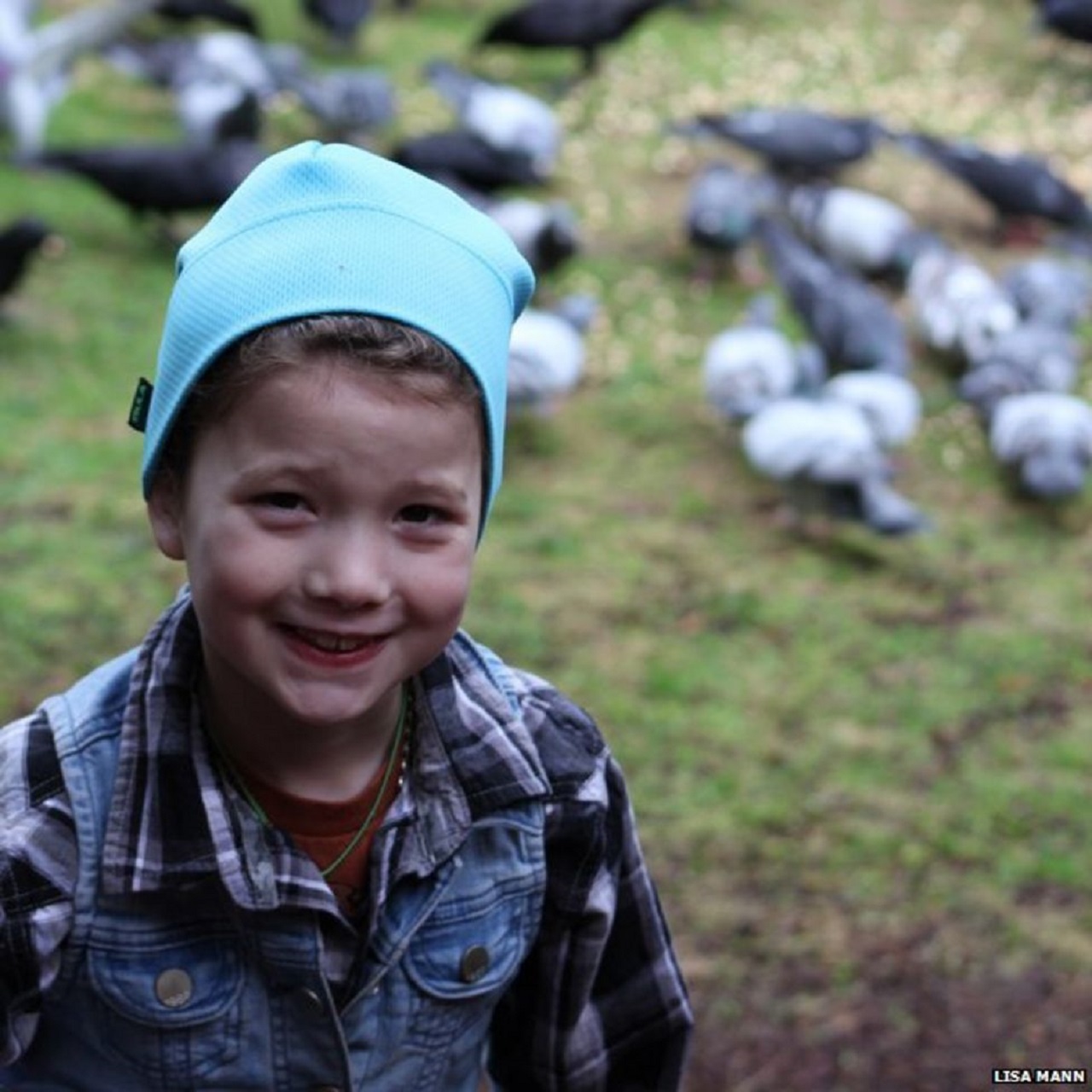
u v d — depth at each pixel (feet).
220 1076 4.02
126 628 13.91
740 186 22.38
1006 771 12.94
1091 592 15.93
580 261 23.15
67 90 27.84
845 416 16.35
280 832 3.97
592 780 4.37
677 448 18.33
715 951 10.87
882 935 11.09
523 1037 4.66
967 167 25.20
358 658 3.68
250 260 3.53
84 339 19.38
